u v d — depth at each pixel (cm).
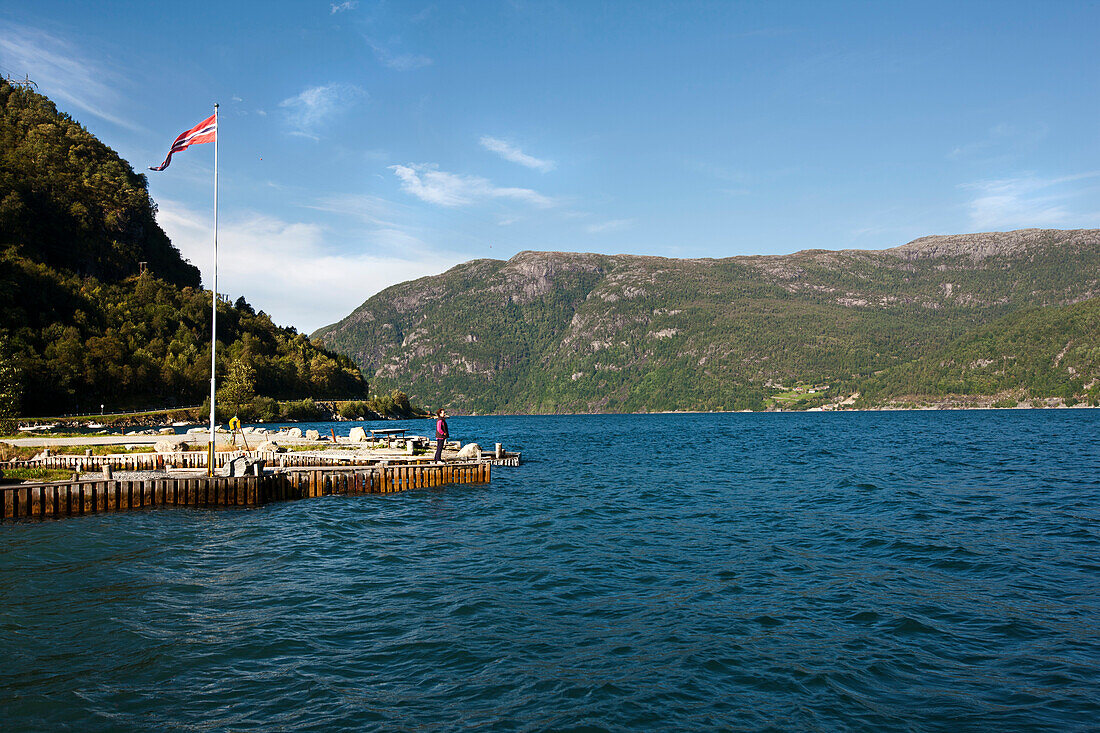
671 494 3709
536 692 1139
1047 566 1948
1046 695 1109
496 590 1780
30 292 15488
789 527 2645
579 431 14312
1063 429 10762
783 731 1002
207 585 1823
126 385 14175
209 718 1035
